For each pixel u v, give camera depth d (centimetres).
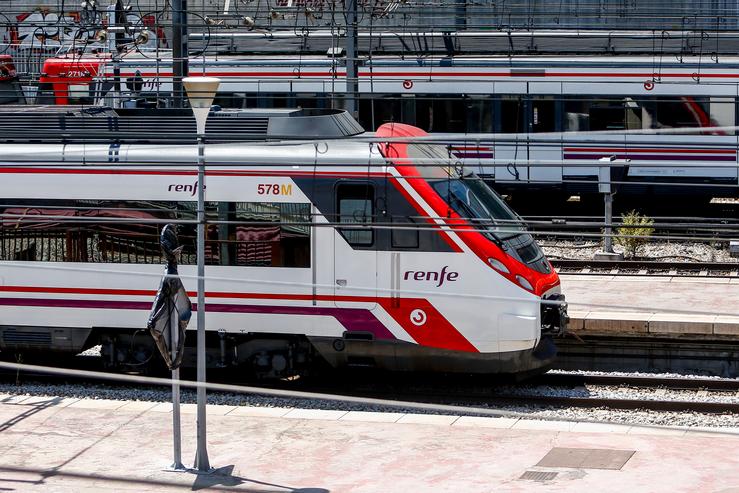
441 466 1181
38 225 1588
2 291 1605
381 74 2855
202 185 1182
